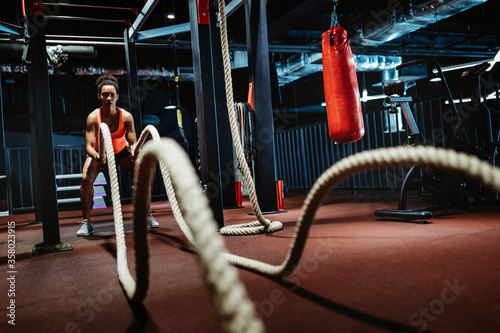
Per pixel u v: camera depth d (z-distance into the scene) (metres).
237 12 8.79
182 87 11.96
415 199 5.77
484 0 6.96
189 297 1.61
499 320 1.18
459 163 0.70
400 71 11.34
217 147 3.66
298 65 9.93
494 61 4.45
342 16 9.30
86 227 3.93
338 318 1.26
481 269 1.71
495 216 3.39
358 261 1.99
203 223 0.63
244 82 9.43
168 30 5.99
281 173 10.32
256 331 0.55
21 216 8.13
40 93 3.01
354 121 3.59
